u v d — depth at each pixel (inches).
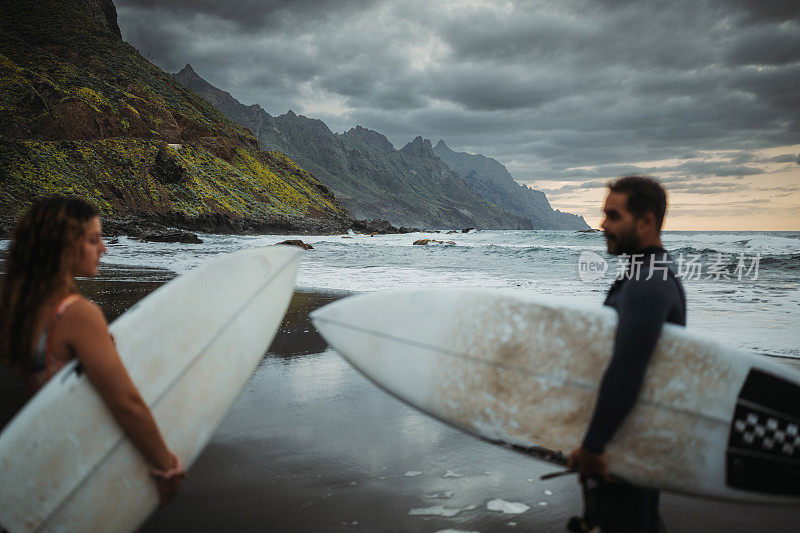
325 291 309.3
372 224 2898.6
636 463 50.2
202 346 61.2
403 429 100.3
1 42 2637.8
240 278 67.6
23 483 47.1
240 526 65.4
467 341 62.1
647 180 51.9
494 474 81.8
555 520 68.2
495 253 712.4
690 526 66.9
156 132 2608.3
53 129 2196.1
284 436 96.2
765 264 486.6
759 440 50.7
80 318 46.4
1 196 1686.8
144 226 1779.0
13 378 125.9
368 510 70.0
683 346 51.1
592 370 54.9
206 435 59.4
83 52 2997.0
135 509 50.4
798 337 177.0
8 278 47.7
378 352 67.1
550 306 58.2
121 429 49.7
